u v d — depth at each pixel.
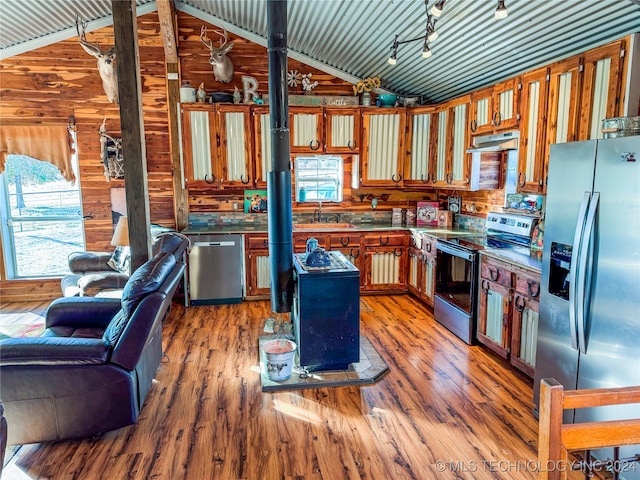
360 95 5.48
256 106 5.00
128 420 2.48
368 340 3.90
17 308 4.97
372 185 5.34
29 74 4.98
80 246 5.48
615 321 2.10
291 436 2.49
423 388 3.04
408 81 5.14
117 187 5.29
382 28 4.06
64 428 2.38
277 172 3.23
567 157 2.40
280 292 3.37
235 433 2.52
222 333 4.10
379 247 5.22
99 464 2.26
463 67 4.24
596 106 2.67
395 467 2.23
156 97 5.18
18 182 5.28
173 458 2.30
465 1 3.14
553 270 2.54
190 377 3.21
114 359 2.41
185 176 4.99
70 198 5.38
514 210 3.90
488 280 3.54
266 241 5.00
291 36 4.98
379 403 2.85
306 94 5.43
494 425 2.60
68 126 5.09
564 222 2.43
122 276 3.91
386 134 5.25
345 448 2.38
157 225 5.12
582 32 3.00
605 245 2.13
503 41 3.50
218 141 4.99
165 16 4.30
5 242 5.28
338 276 3.14
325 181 5.65
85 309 3.15
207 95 5.23
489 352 3.65
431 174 5.20
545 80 3.15
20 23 4.47
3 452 1.65
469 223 5.02
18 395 2.29
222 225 5.40
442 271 4.29
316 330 3.18
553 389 1.22
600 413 2.22
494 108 3.88
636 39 2.39
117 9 2.93
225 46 4.97
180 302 5.10
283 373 3.08
